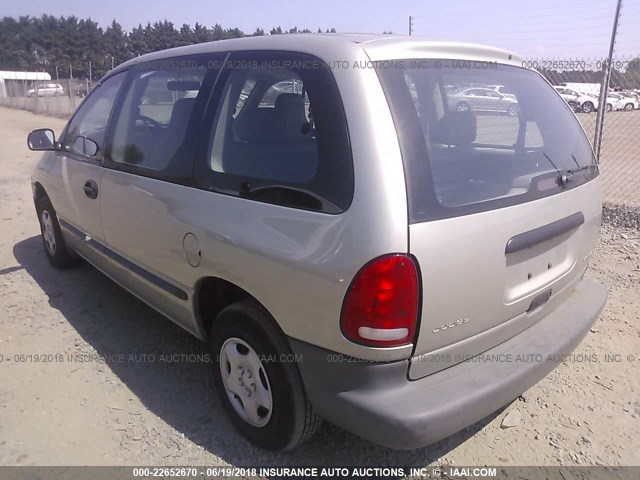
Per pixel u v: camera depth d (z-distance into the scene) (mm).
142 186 3055
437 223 2031
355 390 2105
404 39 2396
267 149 2379
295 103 2303
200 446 2682
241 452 2648
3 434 2738
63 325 3867
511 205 2297
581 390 3172
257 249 2279
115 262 3572
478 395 2123
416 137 2105
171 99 3051
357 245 1979
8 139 15359
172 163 2881
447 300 2074
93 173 3658
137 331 3797
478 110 2443
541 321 2664
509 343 2447
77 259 4902
